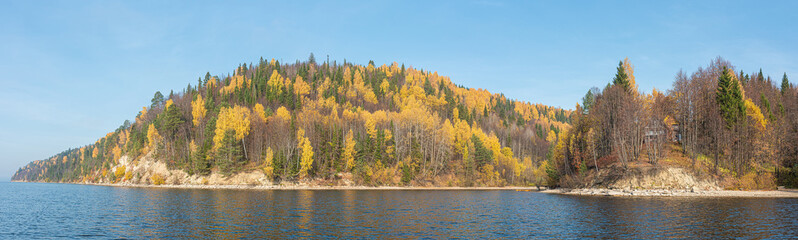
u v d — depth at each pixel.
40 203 63.69
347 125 152.88
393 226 38.34
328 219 42.94
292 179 118.25
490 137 168.62
